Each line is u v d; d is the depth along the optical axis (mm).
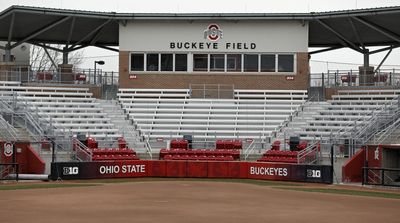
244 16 43344
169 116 41156
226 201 21469
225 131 39438
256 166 33594
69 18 43250
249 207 19688
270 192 25406
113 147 37312
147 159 36250
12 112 35625
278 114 41062
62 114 39406
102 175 32844
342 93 43062
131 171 33844
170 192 24625
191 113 41594
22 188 25922
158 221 16156
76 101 41906
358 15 40938
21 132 34531
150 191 24953
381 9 39812
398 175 31328
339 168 32406
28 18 42844
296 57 43656
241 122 40375
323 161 33312
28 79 43281
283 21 43781
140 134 39625
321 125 39281
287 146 36656
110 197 22297
